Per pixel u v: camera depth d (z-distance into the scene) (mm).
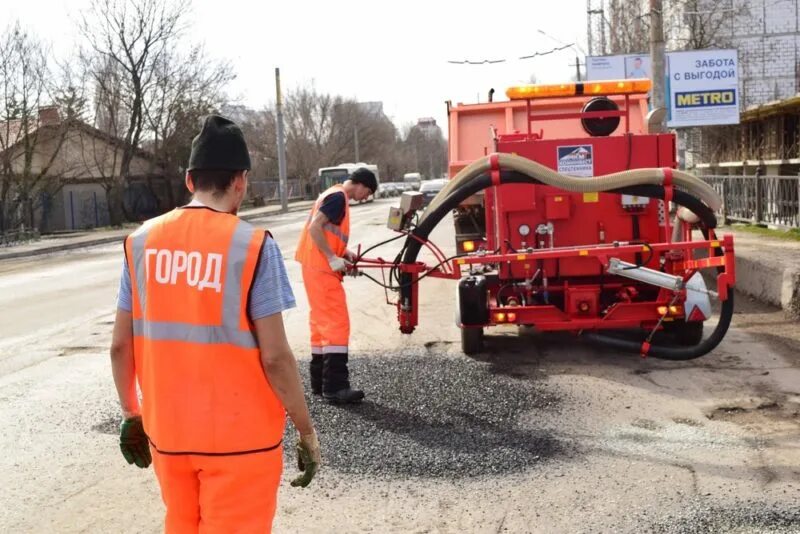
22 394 7160
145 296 2777
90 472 5215
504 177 7305
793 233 15391
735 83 24438
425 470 5000
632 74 27125
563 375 7195
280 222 36438
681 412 6023
